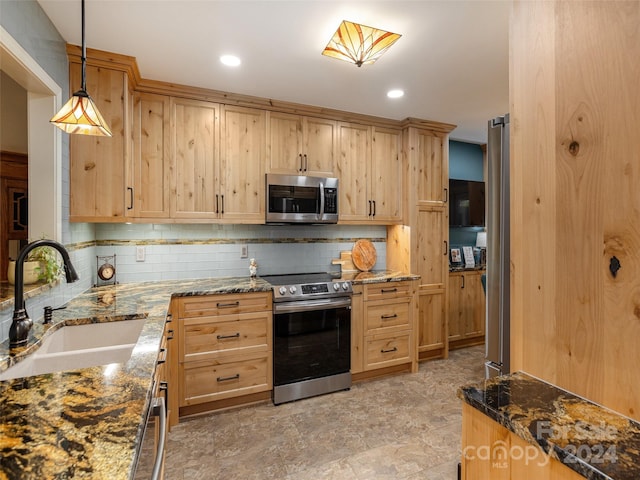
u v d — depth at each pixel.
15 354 1.17
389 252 3.66
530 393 0.90
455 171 4.39
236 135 2.76
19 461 0.56
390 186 3.38
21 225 2.54
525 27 1.01
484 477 0.86
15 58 1.41
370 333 2.94
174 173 2.55
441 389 2.79
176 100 2.57
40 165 1.81
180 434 2.15
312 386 2.65
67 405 0.77
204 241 2.96
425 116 3.26
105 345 1.68
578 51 0.87
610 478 0.59
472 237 4.51
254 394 2.54
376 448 2.00
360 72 2.36
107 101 2.18
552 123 0.94
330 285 2.75
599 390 0.83
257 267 3.14
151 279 2.78
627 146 0.77
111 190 2.18
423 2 1.65
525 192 1.02
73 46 2.03
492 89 2.65
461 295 3.82
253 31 1.88
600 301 0.83
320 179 2.98
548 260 0.95
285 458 1.91
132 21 1.79
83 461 0.57
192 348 2.33
